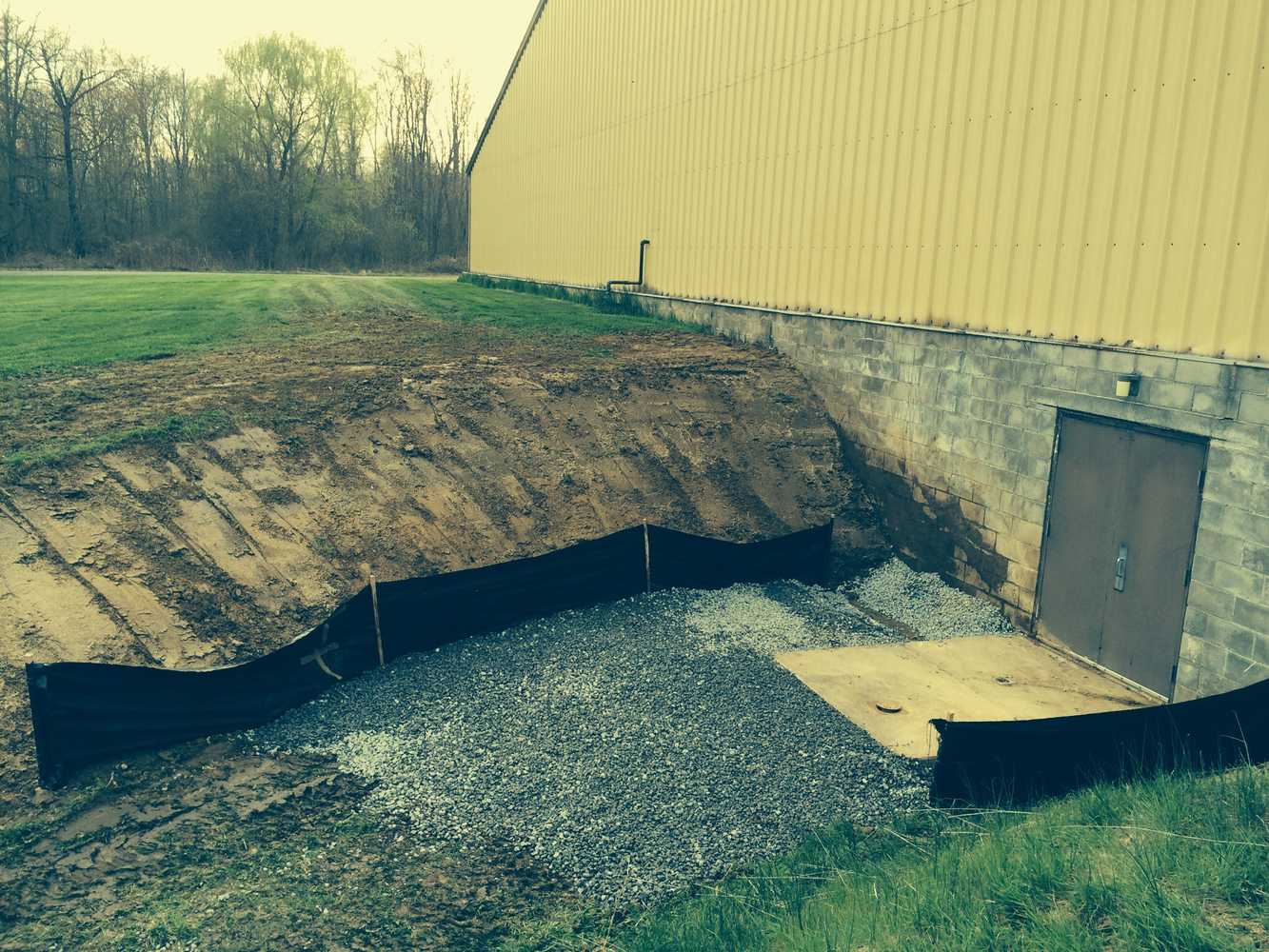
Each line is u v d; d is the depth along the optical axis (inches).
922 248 545.6
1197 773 297.9
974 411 512.7
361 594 401.7
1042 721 300.7
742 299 751.7
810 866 279.6
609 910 268.7
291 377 607.2
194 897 263.3
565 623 467.2
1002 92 476.4
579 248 1068.5
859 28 587.8
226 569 416.8
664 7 841.5
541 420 598.2
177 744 338.3
